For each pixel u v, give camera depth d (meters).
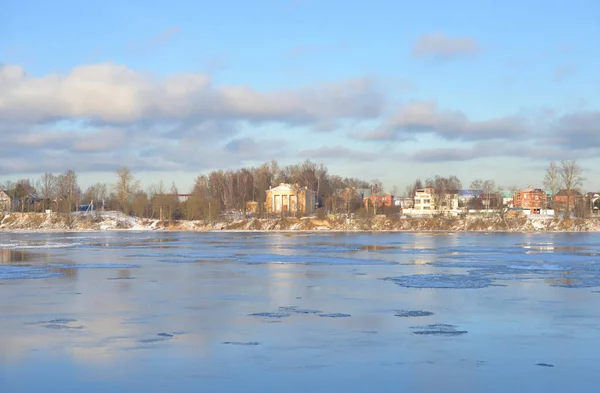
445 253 87.56
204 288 47.69
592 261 73.44
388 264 69.25
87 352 26.42
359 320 33.78
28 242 118.06
